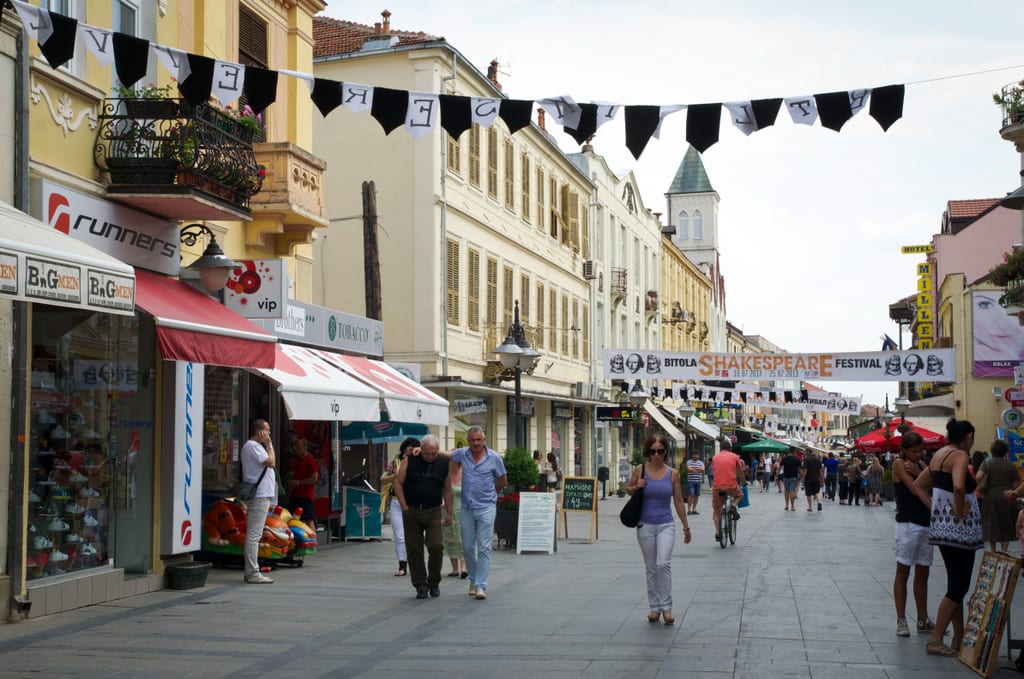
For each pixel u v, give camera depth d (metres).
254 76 8.79
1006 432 28.59
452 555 15.19
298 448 17.86
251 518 14.07
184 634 10.09
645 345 58.16
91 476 12.31
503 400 34.38
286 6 19.41
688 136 8.47
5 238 8.55
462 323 30.95
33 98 11.34
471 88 32.03
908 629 9.91
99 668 8.52
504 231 34.91
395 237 29.27
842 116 8.30
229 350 12.45
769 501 44.34
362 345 21.48
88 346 12.30
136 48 8.65
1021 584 13.99
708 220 94.06
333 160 29.88
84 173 12.35
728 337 97.12
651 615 10.73
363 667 8.55
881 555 18.42
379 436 21.27
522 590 13.42
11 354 10.64
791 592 13.14
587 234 46.34
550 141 39.47
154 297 12.28
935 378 25.20
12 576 10.64
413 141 29.28
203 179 13.15
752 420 90.31
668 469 10.89
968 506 8.93
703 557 18.08
